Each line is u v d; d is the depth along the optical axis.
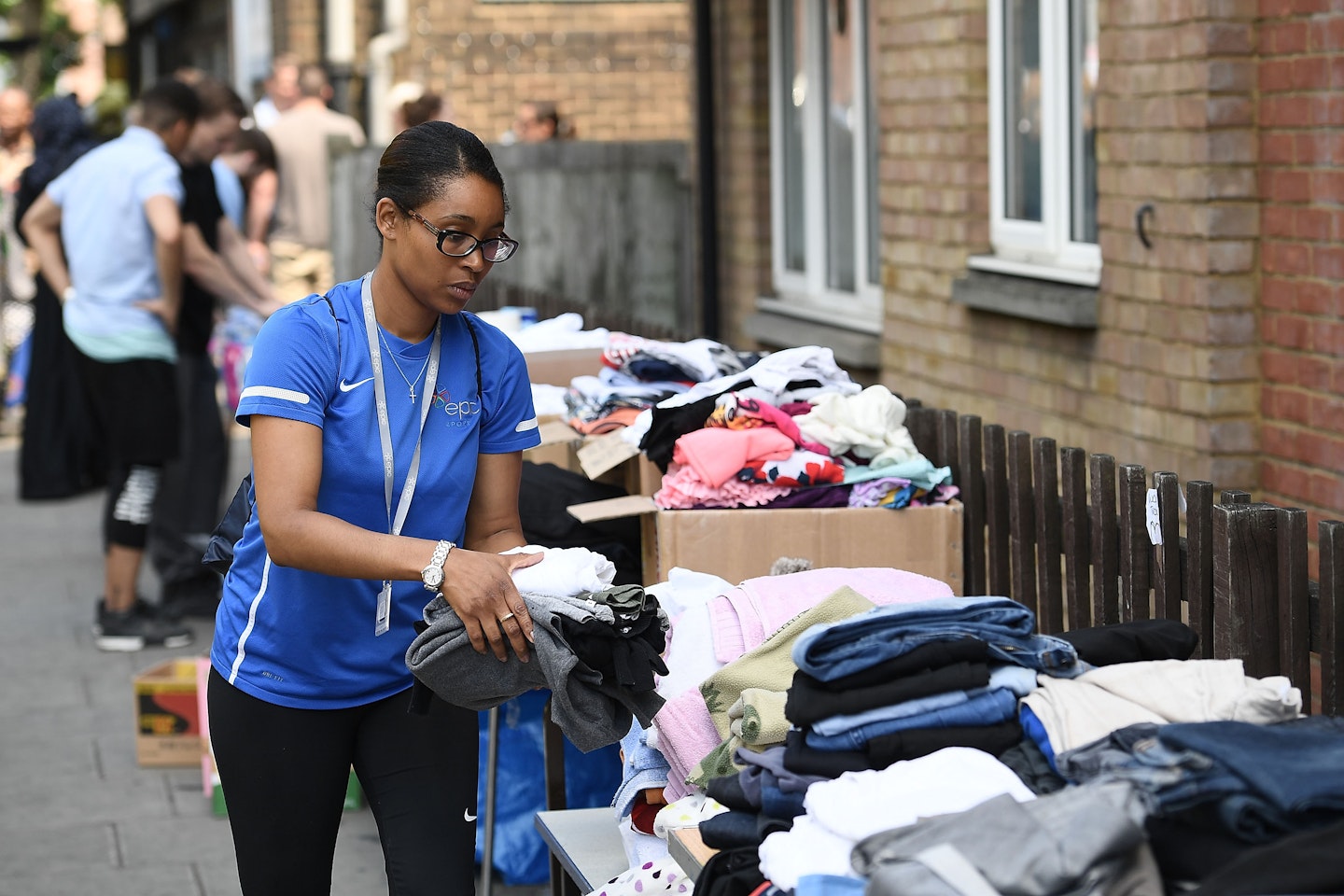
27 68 17.69
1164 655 2.78
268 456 2.72
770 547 4.07
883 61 6.88
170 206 6.55
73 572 8.18
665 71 14.52
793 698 2.57
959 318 6.35
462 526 2.95
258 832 2.94
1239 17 4.68
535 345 5.58
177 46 25.03
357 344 2.80
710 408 4.21
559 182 11.80
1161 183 4.96
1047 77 5.75
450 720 2.96
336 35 15.12
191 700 5.45
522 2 14.28
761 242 8.59
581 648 2.68
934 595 3.42
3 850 4.77
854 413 4.18
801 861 2.38
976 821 2.18
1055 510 3.96
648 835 3.26
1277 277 4.69
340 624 2.87
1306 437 4.62
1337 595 3.14
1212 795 2.17
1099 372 5.39
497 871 4.36
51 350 8.20
